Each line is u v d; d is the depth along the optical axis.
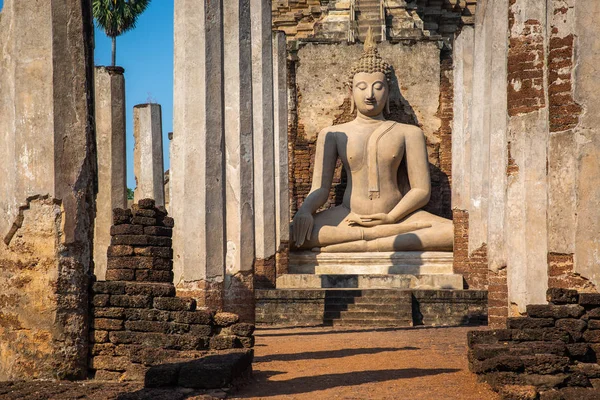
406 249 22.98
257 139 18.61
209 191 12.73
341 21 27.80
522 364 8.66
